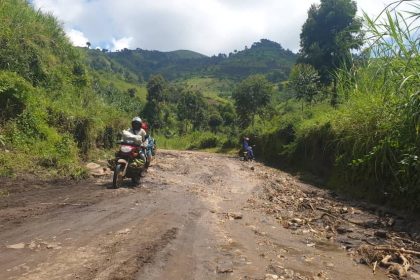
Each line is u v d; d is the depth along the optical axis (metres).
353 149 9.91
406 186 7.98
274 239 5.90
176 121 88.06
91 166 11.37
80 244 4.61
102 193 8.19
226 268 4.30
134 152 9.52
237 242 5.48
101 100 19.17
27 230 5.06
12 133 10.61
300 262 4.87
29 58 14.59
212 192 9.78
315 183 13.13
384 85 8.84
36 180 8.91
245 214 7.50
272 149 21.98
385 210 8.20
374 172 9.36
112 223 5.71
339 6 27.94
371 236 6.42
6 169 9.05
